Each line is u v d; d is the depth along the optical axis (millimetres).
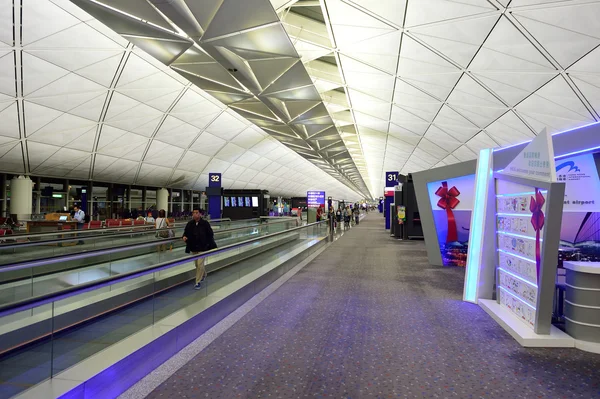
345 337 5914
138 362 4426
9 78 16234
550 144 5492
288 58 13336
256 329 6309
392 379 4445
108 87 19891
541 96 12281
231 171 43594
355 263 14148
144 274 5266
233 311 7441
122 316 5531
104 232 16734
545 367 4801
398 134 26109
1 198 24781
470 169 12773
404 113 20250
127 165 29859
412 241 23703
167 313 5918
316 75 18516
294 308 7660
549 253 5508
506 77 12102
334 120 27156
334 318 6957
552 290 5586
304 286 9852
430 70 13578
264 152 43688
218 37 11477
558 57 9898
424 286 9859
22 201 24328
